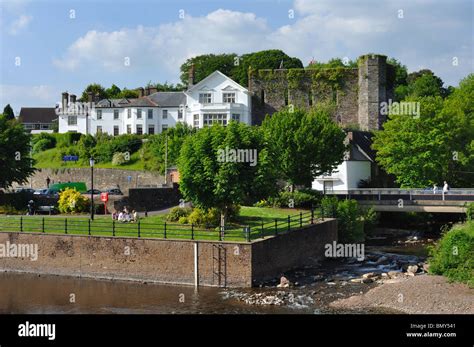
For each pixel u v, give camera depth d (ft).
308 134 209.67
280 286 134.62
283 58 371.56
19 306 123.03
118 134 336.90
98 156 297.33
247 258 133.90
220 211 161.79
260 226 161.89
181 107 328.70
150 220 170.19
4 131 213.46
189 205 193.16
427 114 228.22
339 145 216.33
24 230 160.86
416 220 226.58
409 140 227.61
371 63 305.73
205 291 131.64
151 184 263.08
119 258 145.89
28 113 460.96
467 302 113.80
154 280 141.90
